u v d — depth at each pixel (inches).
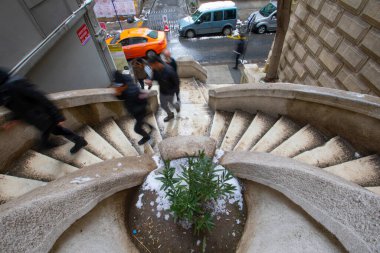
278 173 67.7
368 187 92.7
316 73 188.1
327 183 56.4
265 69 287.7
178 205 64.6
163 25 603.5
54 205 54.6
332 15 163.6
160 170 89.4
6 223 47.5
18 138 107.4
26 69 130.2
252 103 160.2
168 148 97.0
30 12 138.9
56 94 129.1
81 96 133.5
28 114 92.8
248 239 67.0
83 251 55.3
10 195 89.8
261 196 74.6
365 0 132.1
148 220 77.2
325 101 119.6
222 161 93.7
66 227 53.6
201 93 244.1
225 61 451.8
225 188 69.6
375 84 129.1
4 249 44.1
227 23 503.2
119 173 76.5
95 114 149.4
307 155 115.0
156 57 137.9
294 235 55.7
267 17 497.7
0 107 96.5
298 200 58.2
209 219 66.1
